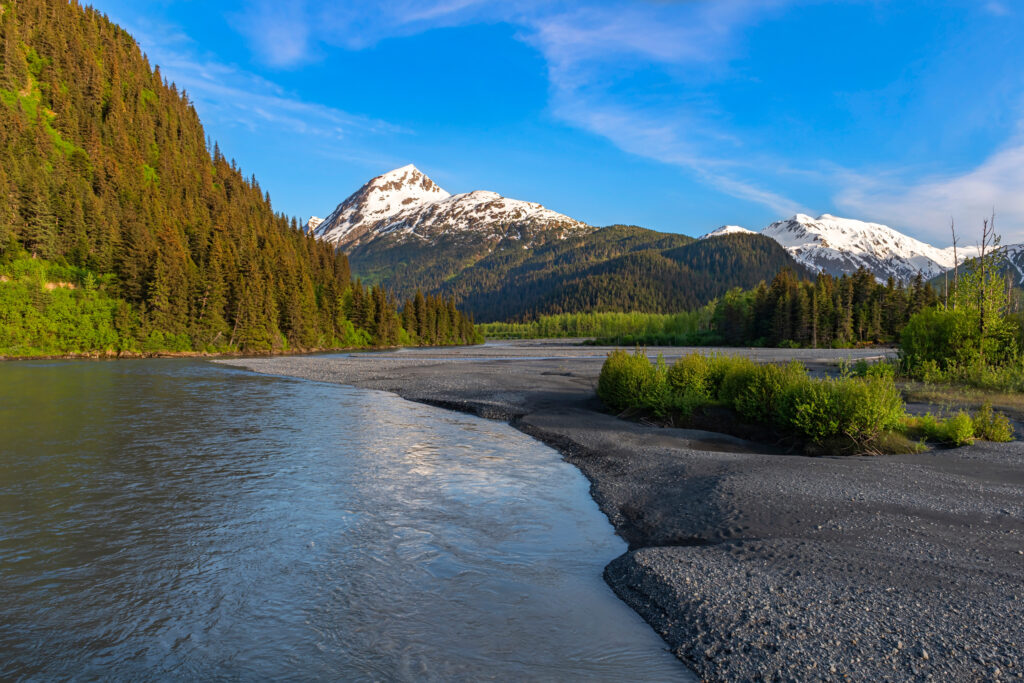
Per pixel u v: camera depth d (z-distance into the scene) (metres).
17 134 103.75
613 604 7.09
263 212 167.38
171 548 8.80
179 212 114.56
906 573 7.27
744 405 19.69
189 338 80.31
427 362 59.84
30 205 77.50
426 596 7.25
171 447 16.42
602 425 20.70
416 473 13.93
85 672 5.49
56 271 76.19
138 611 6.79
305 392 32.09
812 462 13.70
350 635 6.25
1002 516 9.42
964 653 5.45
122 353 70.69
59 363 55.59
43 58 138.00
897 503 10.12
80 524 9.84
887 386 17.05
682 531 9.45
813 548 8.15
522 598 7.22
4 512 10.42
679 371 22.62
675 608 6.71
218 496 11.62
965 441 16.36
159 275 77.19
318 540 9.23
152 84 181.38
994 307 33.53
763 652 5.67
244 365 54.94
